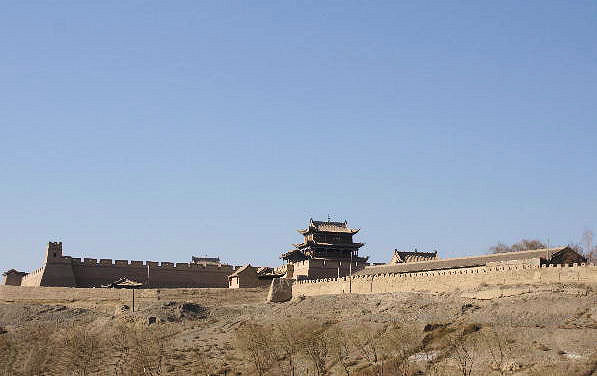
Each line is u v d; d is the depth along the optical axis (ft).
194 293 613.93
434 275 471.62
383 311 437.99
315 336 395.34
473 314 395.75
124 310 525.75
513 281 426.92
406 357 345.92
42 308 564.30
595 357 304.71
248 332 422.82
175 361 399.85
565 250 451.94
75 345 417.28
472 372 313.32
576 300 374.63
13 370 411.34
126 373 378.94
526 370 304.09
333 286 540.52
